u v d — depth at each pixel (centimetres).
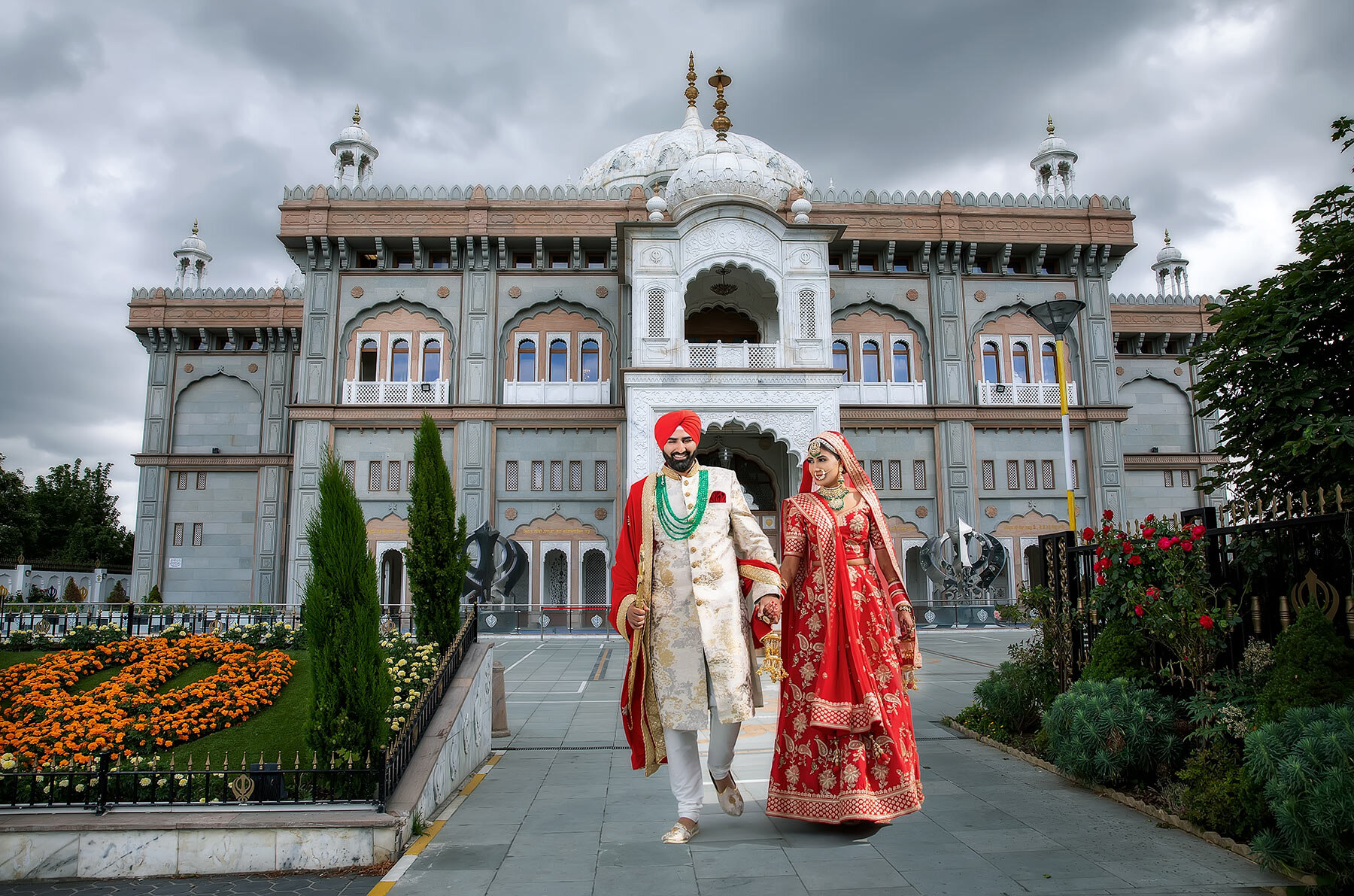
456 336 2650
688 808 444
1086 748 541
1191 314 3322
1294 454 591
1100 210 2764
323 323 2631
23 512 3988
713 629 429
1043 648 756
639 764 454
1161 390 3291
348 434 2592
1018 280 2786
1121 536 615
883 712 428
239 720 670
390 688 529
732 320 2672
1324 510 480
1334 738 370
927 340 2730
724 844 437
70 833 427
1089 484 2698
